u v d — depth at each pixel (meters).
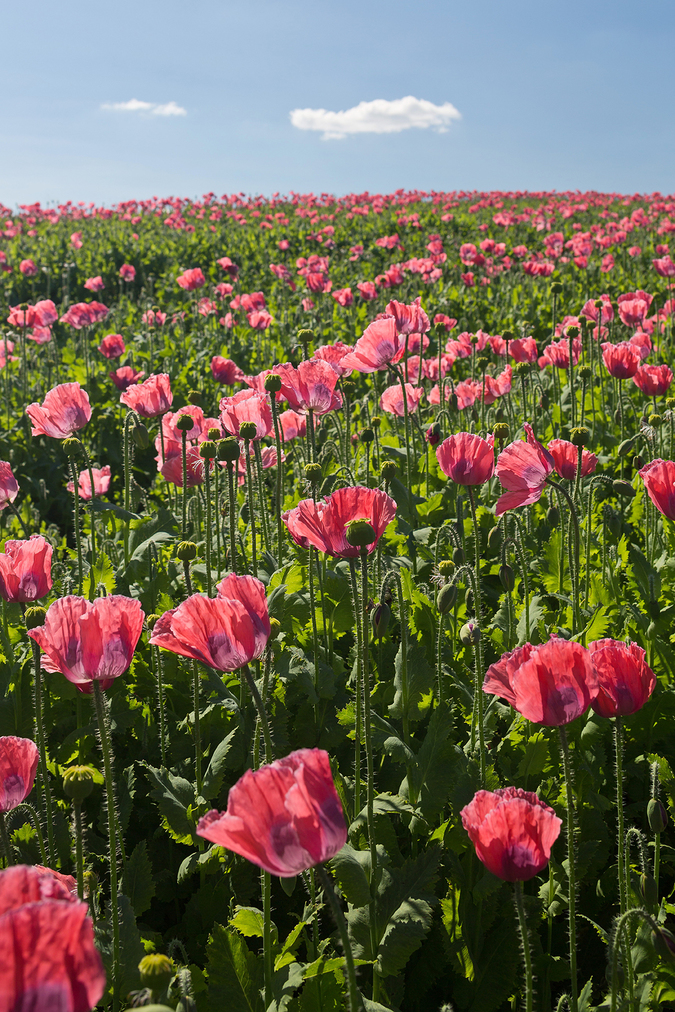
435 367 7.58
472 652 3.79
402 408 6.22
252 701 3.62
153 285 24.17
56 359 12.48
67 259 24.94
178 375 12.09
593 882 3.14
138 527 5.03
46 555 2.91
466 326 14.50
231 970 2.30
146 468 10.31
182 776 3.45
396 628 4.05
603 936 2.51
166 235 30.81
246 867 3.05
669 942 2.00
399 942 2.44
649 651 3.77
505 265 19.00
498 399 7.23
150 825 3.53
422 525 5.43
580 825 3.12
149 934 2.77
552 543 4.59
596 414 7.97
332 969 2.24
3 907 1.18
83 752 3.51
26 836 3.05
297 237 29.06
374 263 24.31
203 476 5.22
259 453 4.66
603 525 4.84
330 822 1.49
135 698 3.88
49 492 9.37
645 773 3.39
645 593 4.21
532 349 7.56
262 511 4.89
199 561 5.02
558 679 2.07
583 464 4.43
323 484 5.57
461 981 2.78
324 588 4.12
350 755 3.73
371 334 4.89
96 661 2.23
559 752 3.26
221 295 15.35
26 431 9.71
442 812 3.08
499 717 3.58
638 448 6.88
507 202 40.97
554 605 4.59
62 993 1.03
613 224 22.97
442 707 2.99
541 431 7.62
